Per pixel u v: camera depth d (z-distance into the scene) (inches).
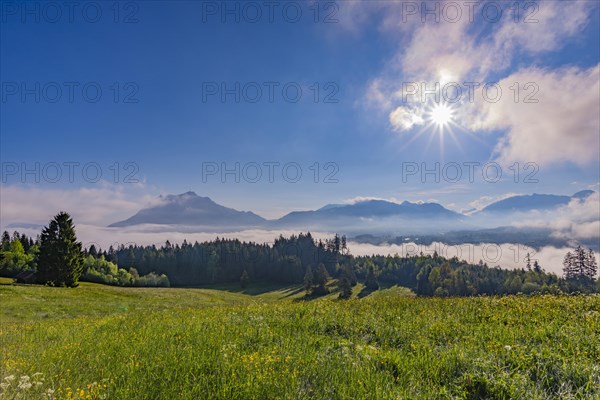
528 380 239.5
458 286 5017.2
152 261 6565.0
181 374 269.9
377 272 6525.6
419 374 259.1
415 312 485.7
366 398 225.3
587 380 234.4
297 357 301.9
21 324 804.0
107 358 331.9
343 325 421.4
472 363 268.2
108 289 2851.9
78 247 2928.2
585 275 5787.4
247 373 264.4
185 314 644.1
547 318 388.2
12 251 4537.4
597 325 336.8
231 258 6943.9
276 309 592.7
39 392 247.9
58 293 1753.2
